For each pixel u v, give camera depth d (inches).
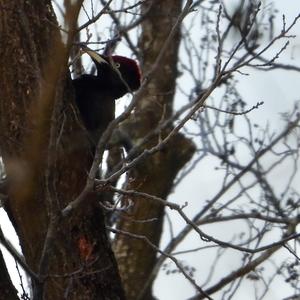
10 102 384.8
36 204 374.9
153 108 581.3
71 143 389.7
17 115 382.3
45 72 341.7
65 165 388.2
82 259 384.8
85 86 498.9
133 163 359.3
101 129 489.7
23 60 388.2
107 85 507.2
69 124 391.9
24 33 391.5
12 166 343.9
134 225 586.6
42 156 347.6
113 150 526.0
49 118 335.6
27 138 364.5
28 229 381.1
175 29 364.5
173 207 378.0
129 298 581.9
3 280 362.3
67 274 362.9
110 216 595.5
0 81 388.8
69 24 306.2
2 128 382.3
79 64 511.2
